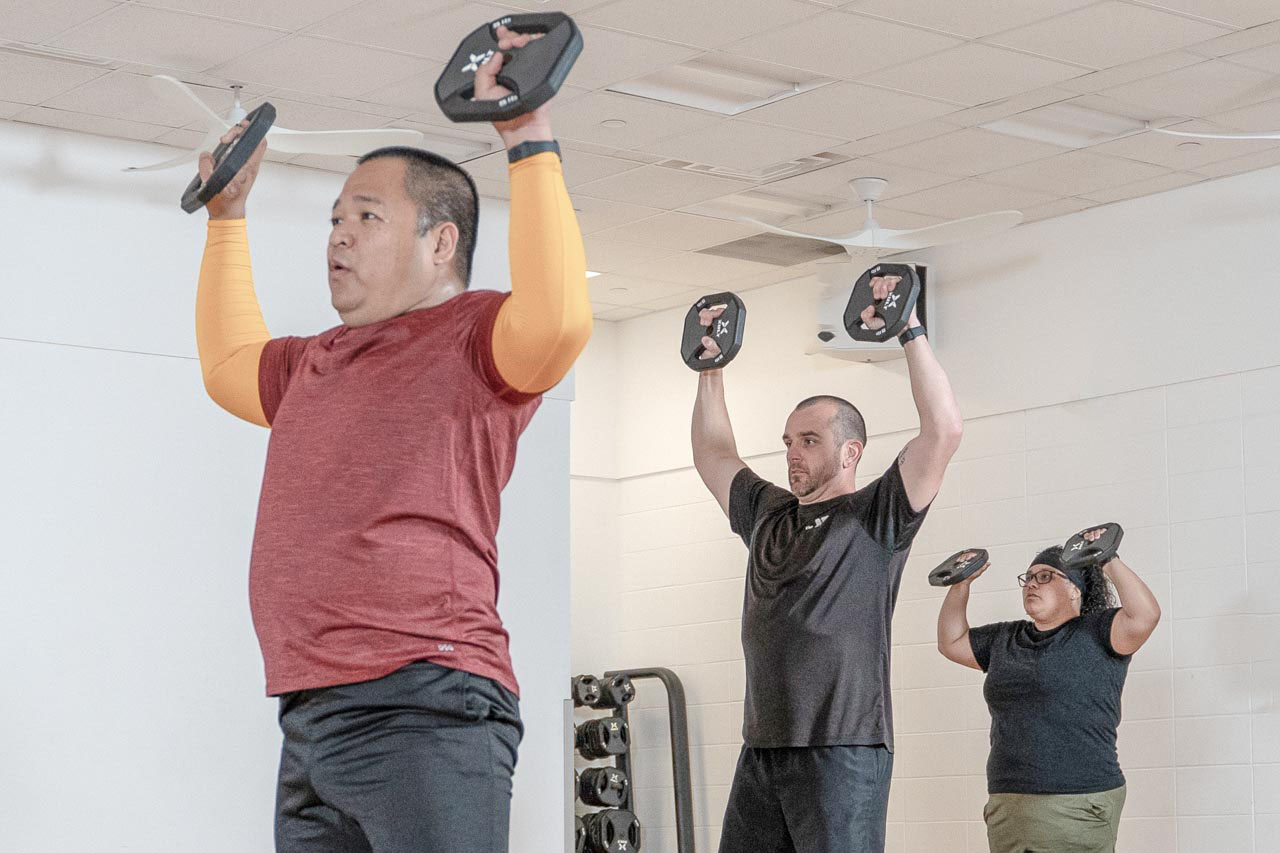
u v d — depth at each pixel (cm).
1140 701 774
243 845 689
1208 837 743
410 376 214
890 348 893
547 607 783
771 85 670
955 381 880
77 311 683
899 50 620
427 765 205
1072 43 613
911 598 887
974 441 868
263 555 214
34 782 651
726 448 586
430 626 207
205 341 253
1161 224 799
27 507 663
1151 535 783
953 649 727
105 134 700
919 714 877
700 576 1020
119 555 679
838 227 869
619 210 840
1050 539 826
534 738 771
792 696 523
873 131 718
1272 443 743
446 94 205
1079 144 733
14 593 657
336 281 225
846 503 537
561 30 201
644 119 699
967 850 848
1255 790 729
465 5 571
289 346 241
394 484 209
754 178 788
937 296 894
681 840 982
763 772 531
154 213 705
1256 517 745
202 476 700
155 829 672
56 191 687
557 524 791
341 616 206
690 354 584
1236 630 745
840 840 513
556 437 796
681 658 1025
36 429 669
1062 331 834
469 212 230
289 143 596
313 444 215
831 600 525
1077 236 834
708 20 587
